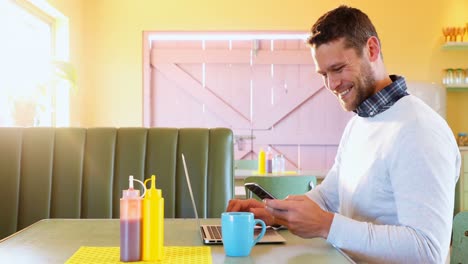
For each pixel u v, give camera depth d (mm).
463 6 5996
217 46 6098
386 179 1514
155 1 5906
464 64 6012
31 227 1709
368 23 1610
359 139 1645
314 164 6164
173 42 6070
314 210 1411
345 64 1573
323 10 5934
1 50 4082
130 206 1246
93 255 1304
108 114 5906
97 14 5891
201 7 5918
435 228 1349
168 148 2850
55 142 2840
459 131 6156
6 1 4199
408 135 1458
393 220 1516
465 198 5594
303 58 6066
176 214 2818
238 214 1333
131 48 5910
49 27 5230
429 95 5930
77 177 2814
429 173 1393
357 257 1371
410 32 6004
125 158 2840
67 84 5293
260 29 5930
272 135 6133
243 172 4566
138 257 1244
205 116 6113
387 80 1645
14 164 2791
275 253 1347
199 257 1290
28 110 3877
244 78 6102
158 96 6078
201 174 2826
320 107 6121
